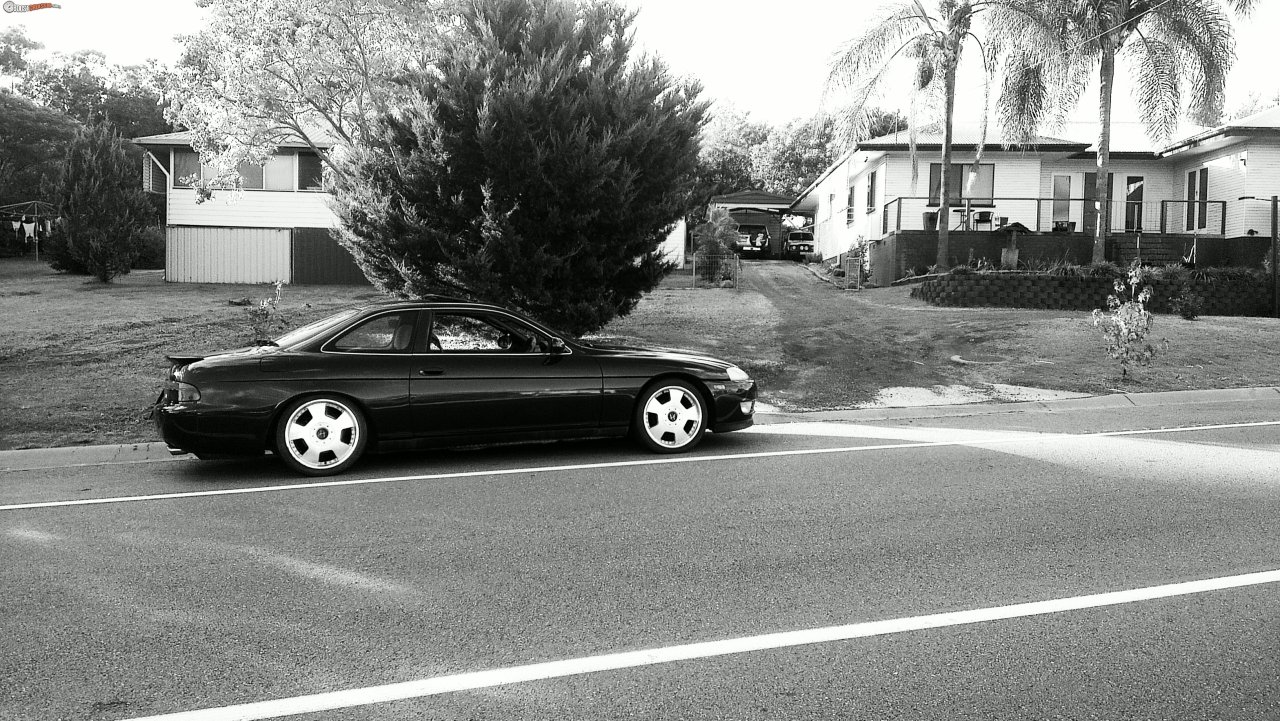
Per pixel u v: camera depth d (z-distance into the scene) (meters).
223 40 15.20
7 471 8.11
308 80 15.38
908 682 3.54
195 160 27.17
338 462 7.67
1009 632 4.04
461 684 3.55
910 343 15.76
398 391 7.77
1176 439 9.09
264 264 25.70
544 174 11.11
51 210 34.41
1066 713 3.27
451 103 10.91
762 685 3.52
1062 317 18.17
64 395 11.12
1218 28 22.02
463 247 11.19
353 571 4.98
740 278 26.78
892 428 10.06
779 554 5.24
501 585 4.73
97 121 44.28
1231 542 5.41
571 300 11.93
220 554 5.31
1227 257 25.06
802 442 9.11
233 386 7.45
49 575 4.93
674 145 12.16
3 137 37.09
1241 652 3.79
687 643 3.95
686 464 7.96
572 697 3.43
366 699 3.42
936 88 22.77
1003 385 12.99
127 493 7.02
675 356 8.70
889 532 5.69
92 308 18.14
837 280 26.78
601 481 7.26
